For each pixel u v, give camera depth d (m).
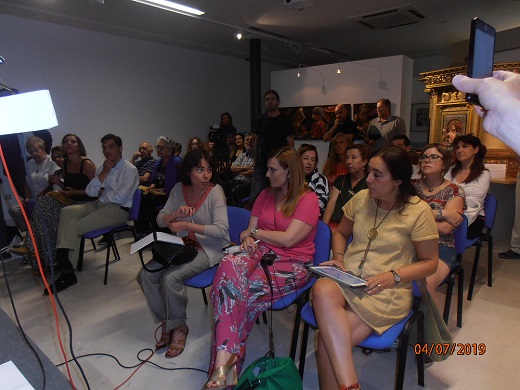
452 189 2.37
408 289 1.65
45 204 3.23
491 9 4.80
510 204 4.04
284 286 1.83
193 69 7.29
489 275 2.92
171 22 5.33
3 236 1.58
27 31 4.98
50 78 5.27
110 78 5.96
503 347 2.12
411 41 6.63
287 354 2.12
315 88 7.10
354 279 1.54
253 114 6.55
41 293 2.88
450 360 2.02
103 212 3.12
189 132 7.38
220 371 1.51
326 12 4.90
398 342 2.00
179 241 2.11
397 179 1.60
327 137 5.48
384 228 1.67
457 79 0.53
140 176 5.13
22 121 0.94
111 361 2.06
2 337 1.04
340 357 1.42
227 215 2.27
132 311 2.61
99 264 3.49
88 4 4.51
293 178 1.96
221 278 1.71
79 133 5.66
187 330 2.18
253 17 5.12
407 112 6.45
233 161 5.80
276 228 2.00
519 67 4.04
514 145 0.43
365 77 6.45
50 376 0.88
